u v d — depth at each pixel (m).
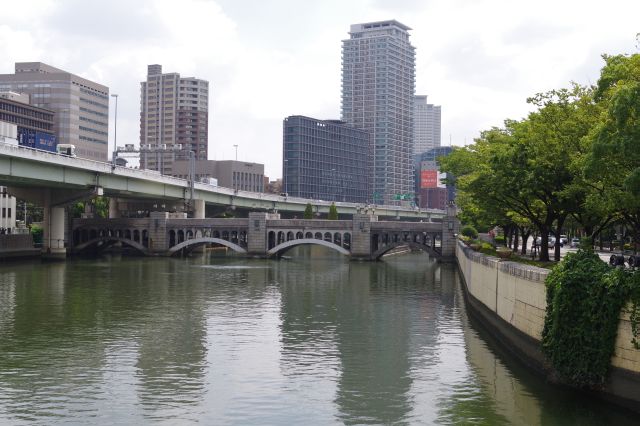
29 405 39.38
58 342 56.44
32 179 118.62
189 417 37.50
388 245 154.50
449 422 36.88
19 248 145.38
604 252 115.25
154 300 82.25
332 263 148.62
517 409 38.69
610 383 37.72
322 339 58.75
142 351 53.22
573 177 59.66
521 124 75.19
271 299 84.44
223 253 184.75
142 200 192.25
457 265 134.75
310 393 42.19
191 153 172.25
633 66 45.41
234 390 42.66
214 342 56.91
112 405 39.47
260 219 159.62
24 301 80.19
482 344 57.06
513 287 52.62
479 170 85.25
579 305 39.72
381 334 61.31
